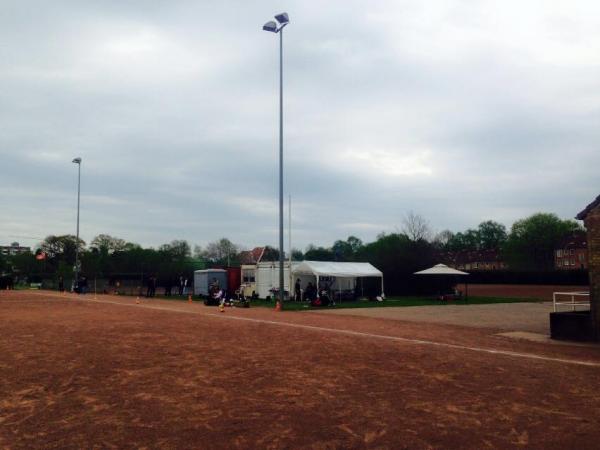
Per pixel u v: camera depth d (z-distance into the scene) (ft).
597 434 21.08
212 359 36.86
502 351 42.32
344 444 19.81
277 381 30.19
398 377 31.37
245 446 19.56
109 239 321.73
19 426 21.94
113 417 23.21
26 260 321.32
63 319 66.13
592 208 50.34
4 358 37.27
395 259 156.15
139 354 38.81
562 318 51.39
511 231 328.49
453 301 123.54
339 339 47.47
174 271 209.67
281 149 97.50
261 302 117.50
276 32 98.89
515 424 22.35
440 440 20.30
